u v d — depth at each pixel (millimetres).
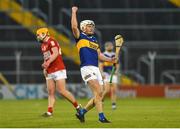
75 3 87875
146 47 82688
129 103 60938
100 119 29797
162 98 76562
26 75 80062
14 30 86125
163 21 87938
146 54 82438
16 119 34062
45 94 77500
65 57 82438
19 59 81188
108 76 49594
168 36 87125
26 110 46375
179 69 82312
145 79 81562
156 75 82438
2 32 86125
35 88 77375
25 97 77312
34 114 40000
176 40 87125
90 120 32719
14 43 81938
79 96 77188
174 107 51125
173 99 73125
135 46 82438
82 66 30031
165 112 42250
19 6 87125
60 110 45906
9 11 85812
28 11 86375
